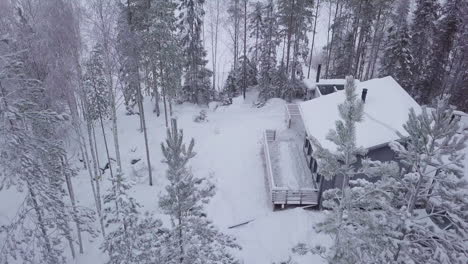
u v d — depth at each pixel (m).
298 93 38.22
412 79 33.94
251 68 41.97
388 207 10.20
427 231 10.34
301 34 35.75
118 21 20.91
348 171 9.94
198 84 37.50
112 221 10.77
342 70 37.75
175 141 9.77
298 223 18.50
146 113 34.72
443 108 9.73
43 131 14.72
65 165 17.09
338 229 9.91
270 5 37.75
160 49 28.64
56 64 16.56
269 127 31.05
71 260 17.95
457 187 10.12
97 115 25.97
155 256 10.34
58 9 16.39
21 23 15.88
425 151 10.45
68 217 13.91
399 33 33.06
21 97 13.06
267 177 23.34
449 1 34.69
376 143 17.97
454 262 9.95
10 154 11.65
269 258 16.34
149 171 24.02
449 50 35.06
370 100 22.23
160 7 26.22
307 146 25.41
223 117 34.88
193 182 10.31
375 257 9.96
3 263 12.02
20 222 12.78
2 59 11.96
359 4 34.59
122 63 22.80
